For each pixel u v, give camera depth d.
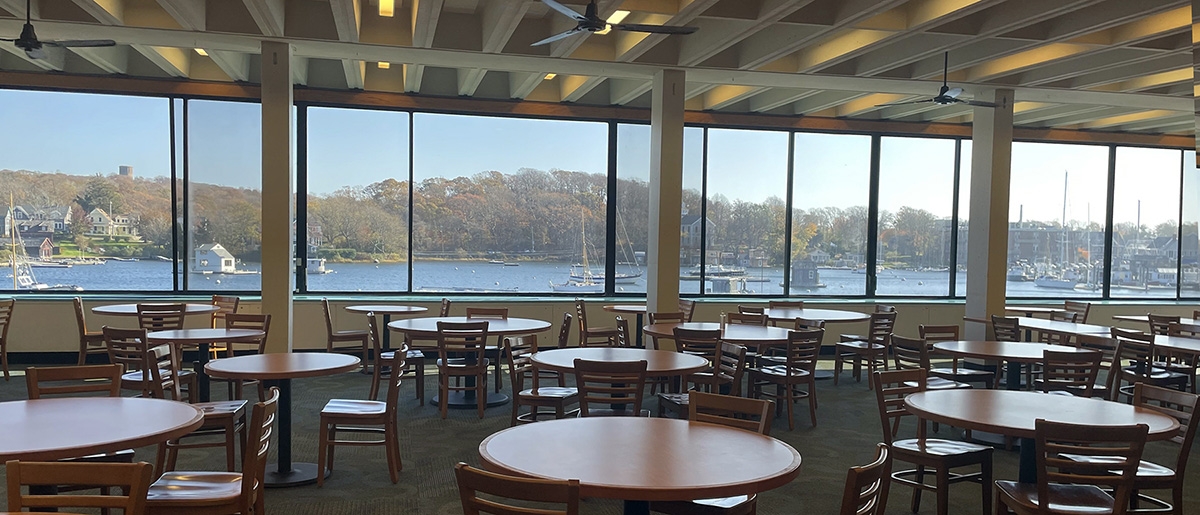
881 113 11.57
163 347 5.21
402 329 6.89
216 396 7.27
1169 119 11.29
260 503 3.45
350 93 10.01
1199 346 6.76
